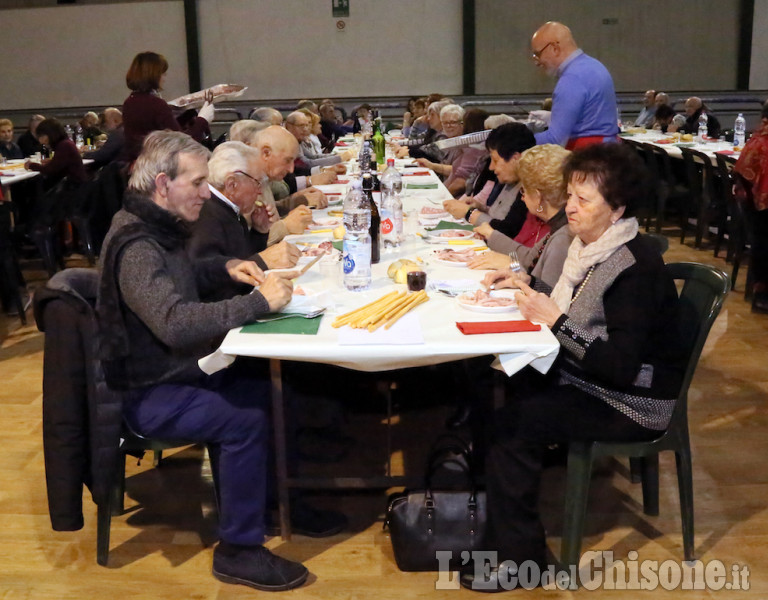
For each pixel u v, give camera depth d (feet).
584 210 6.49
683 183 22.70
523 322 6.45
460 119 19.25
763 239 14.28
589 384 6.56
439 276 8.10
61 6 40.52
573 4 40.83
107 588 6.90
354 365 6.24
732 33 40.83
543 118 19.81
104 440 6.55
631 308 6.24
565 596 6.66
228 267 7.62
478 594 6.71
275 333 6.28
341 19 41.27
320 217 11.66
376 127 20.38
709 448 9.36
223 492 6.74
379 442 9.53
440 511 6.94
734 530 7.64
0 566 7.26
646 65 41.42
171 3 40.63
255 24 41.24
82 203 18.65
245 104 42.11
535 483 6.56
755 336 13.37
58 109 41.55
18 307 15.20
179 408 6.59
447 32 41.47
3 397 11.43
